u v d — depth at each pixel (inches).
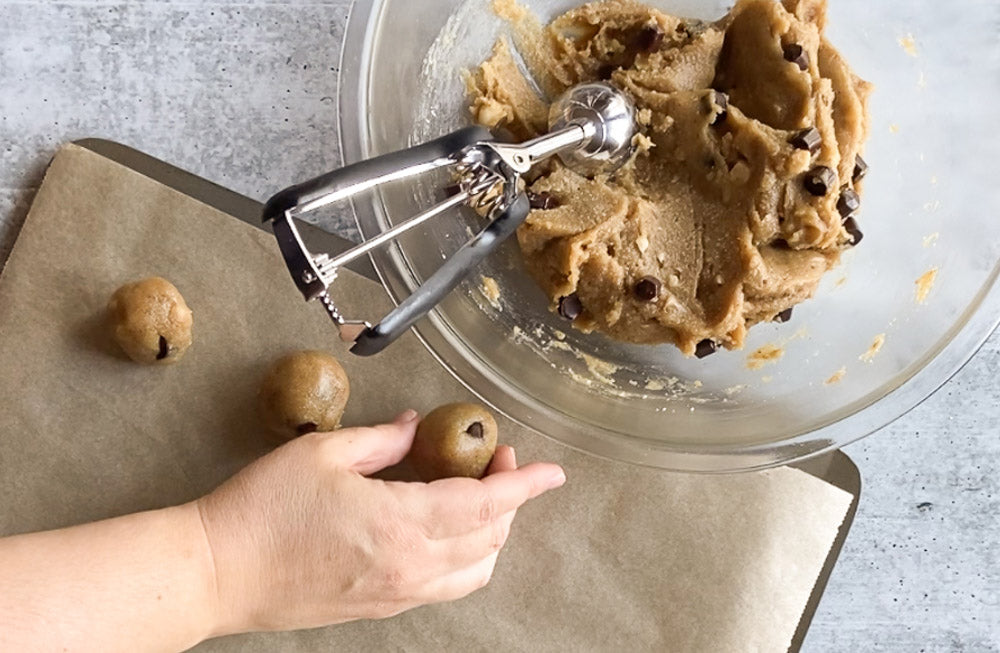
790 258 19.8
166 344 20.3
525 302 20.9
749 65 19.6
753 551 21.3
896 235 20.8
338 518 18.6
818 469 21.8
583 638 21.3
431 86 20.5
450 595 19.6
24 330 21.0
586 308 20.1
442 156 15.3
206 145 21.7
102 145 21.4
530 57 20.9
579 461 21.6
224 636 20.8
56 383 21.1
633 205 19.5
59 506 20.9
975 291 20.0
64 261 21.1
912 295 20.6
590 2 20.8
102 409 21.1
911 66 20.7
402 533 18.6
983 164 20.2
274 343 21.4
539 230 19.3
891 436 22.2
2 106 21.5
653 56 20.0
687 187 19.9
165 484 21.1
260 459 19.2
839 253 20.1
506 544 21.4
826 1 19.9
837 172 19.4
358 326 15.1
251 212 21.5
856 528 22.3
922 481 22.2
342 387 20.4
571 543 21.5
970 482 22.2
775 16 19.1
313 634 21.0
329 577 18.8
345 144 18.9
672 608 21.3
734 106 19.8
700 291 19.7
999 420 22.2
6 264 21.1
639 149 19.9
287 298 21.4
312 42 21.9
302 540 18.6
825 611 22.3
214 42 21.8
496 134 20.7
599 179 19.9
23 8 21.6
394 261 19.2
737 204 19.4
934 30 20.4
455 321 20.2
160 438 21.1
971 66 20.4
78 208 21.2
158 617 18.1
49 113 21.6
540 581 21.4
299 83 21.9
